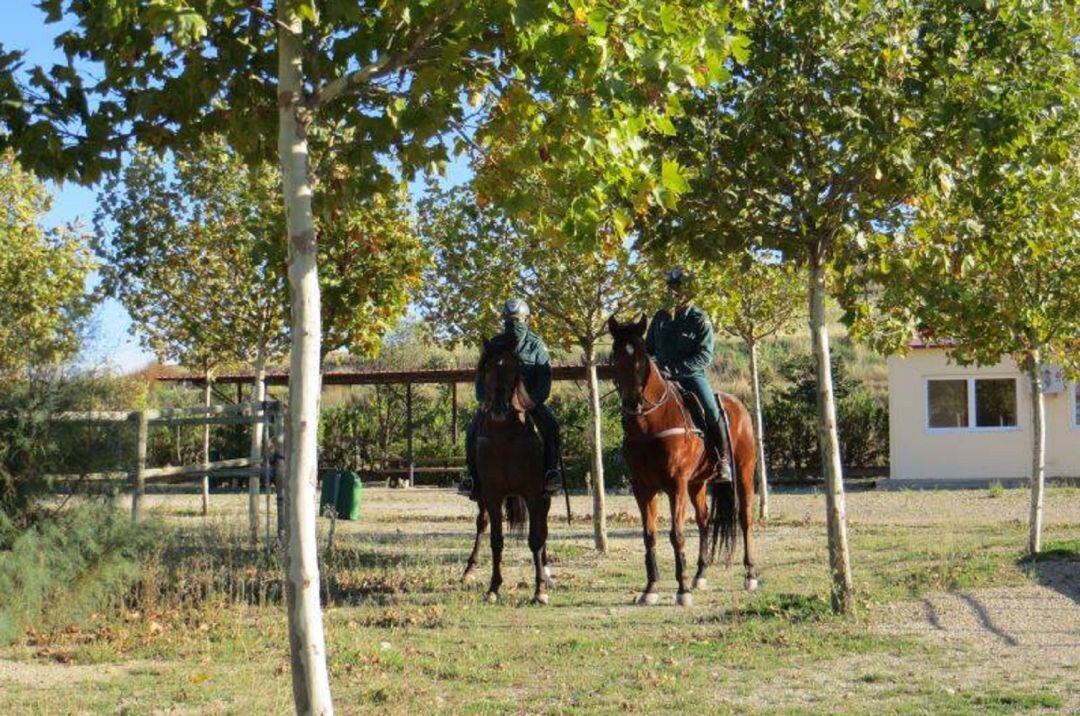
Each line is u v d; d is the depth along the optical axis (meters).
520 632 10.43
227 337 20.88
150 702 8.00
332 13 5.93
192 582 12.28
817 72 9.98
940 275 11.47
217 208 20.22
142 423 13.70
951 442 30.47
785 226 10.88
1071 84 9.98
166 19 5.13
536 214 6.54
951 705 7.57
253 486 16.56
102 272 20.75
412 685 8.42
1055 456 29.83
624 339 11.84
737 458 13.19
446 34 6.25
